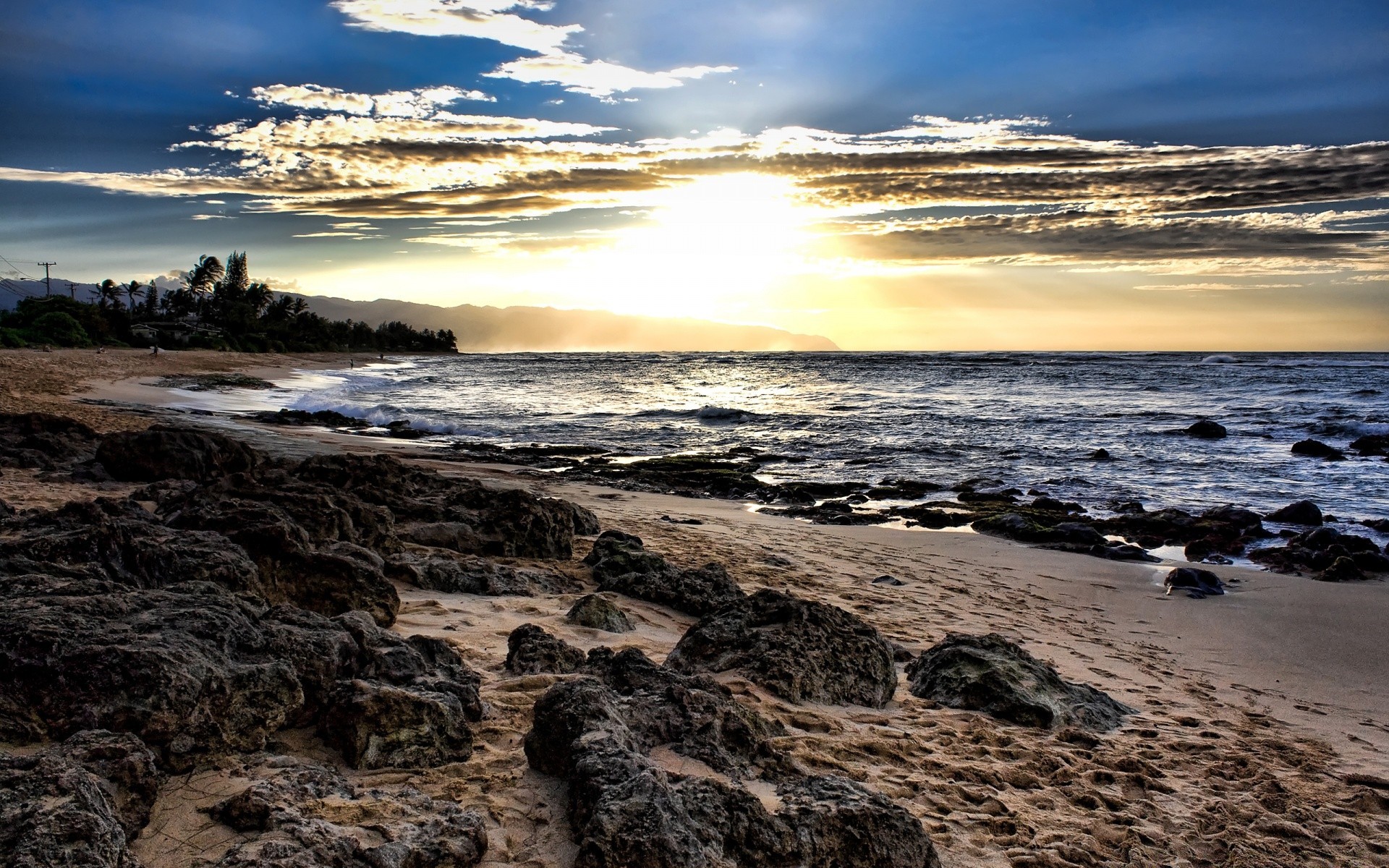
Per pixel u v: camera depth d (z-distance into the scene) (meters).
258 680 4.10
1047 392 55.03
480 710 5.03
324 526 8.33
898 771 5.35
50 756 3.02
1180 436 31.42
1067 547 14.81
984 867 4.36
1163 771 5.96
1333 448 26.47
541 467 23.83
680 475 21.70
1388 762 6.50
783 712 5.91
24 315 74.56
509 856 3.64
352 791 3.84
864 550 14.02
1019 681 6.88
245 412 34.53
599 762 3.91
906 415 39.66
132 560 5.23
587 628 7.54
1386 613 11.11
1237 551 14.80
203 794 3.60
